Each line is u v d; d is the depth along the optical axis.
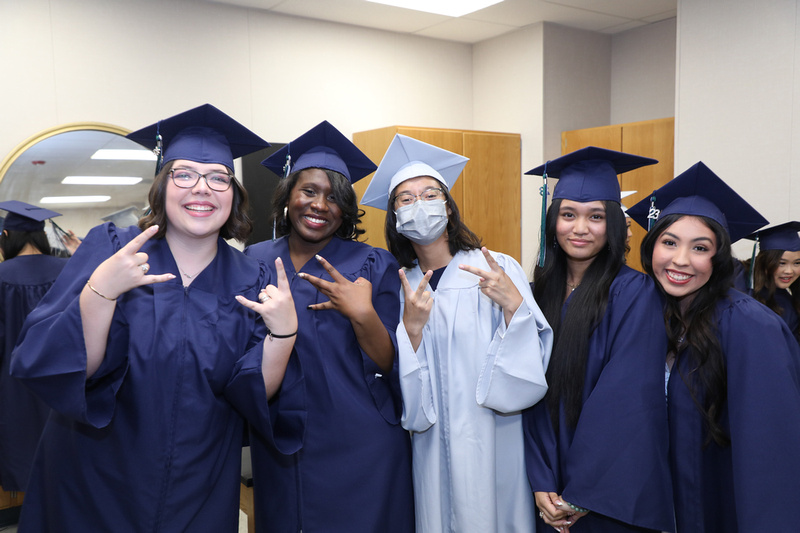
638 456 1.42
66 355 1.14
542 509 1.57
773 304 2.74
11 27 3.19
